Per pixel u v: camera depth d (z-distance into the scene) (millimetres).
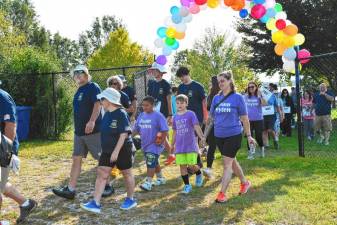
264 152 11227
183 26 9688
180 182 7504
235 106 6078
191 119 6645
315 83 17625
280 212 5469
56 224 5453
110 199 6551
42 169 9227
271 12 9234
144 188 6898
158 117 6934
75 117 6516
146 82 13180
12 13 65938
